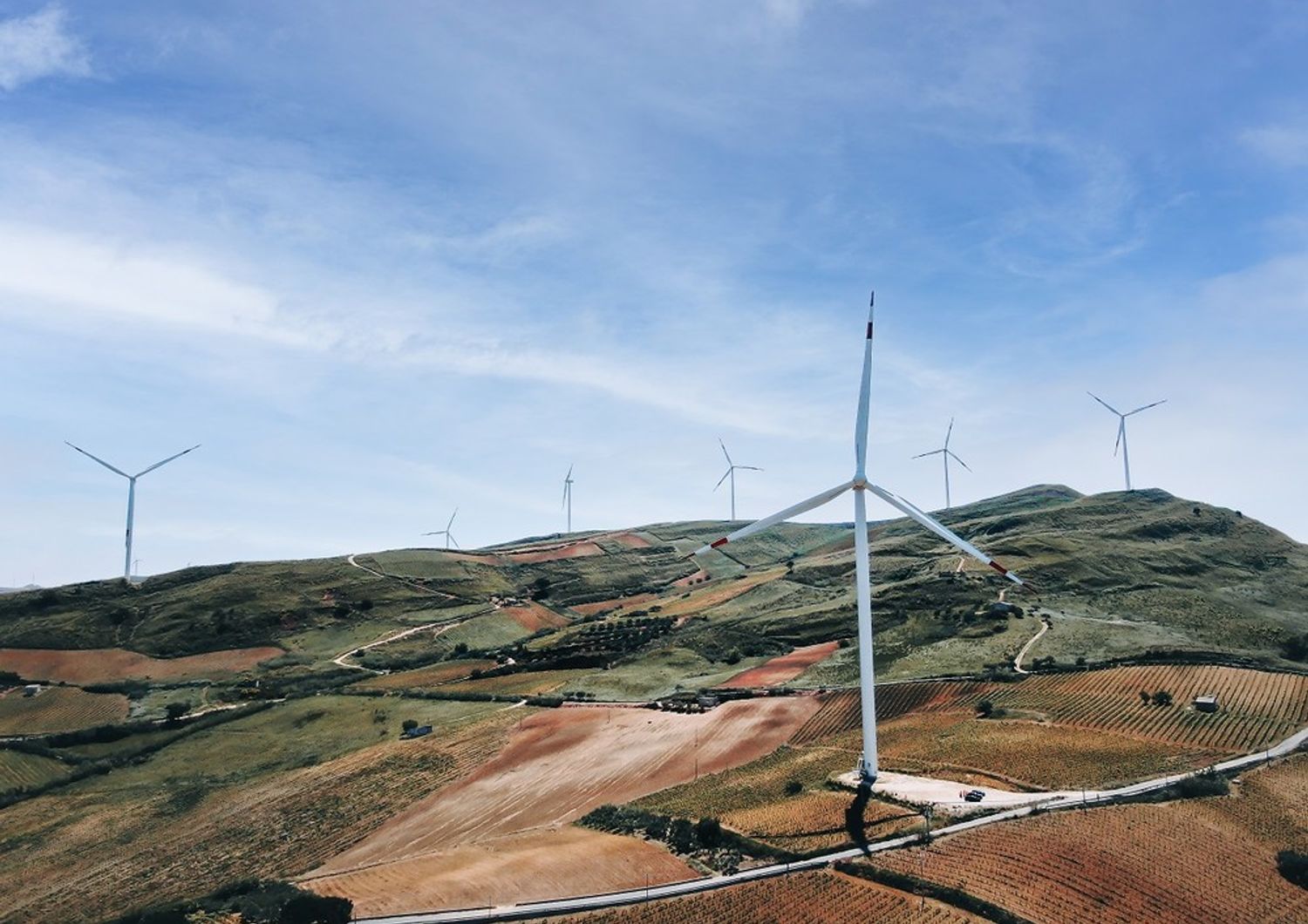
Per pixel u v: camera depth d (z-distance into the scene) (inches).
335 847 4188.0
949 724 5044.3
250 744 6112.2
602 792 4552.2
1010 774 4151.1
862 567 4338.1
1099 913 2925.7
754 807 3937.0
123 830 4817.9
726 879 3238.2
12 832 5004.9
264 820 4633.4
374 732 6033.5
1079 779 4050.2
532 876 3358.8
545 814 4333.2
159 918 3307.1
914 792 3919.8
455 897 3221.0
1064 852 3245.6
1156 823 3511.3
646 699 6141.7
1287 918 3014.3
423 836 4202.8
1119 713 5049.2
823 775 4333.2
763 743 5113.2
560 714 5910.4
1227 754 4414.4
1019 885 3043.8
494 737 5521.7
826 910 2952.8
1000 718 5073.8
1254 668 5762.8
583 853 3565.5
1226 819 3622.0
